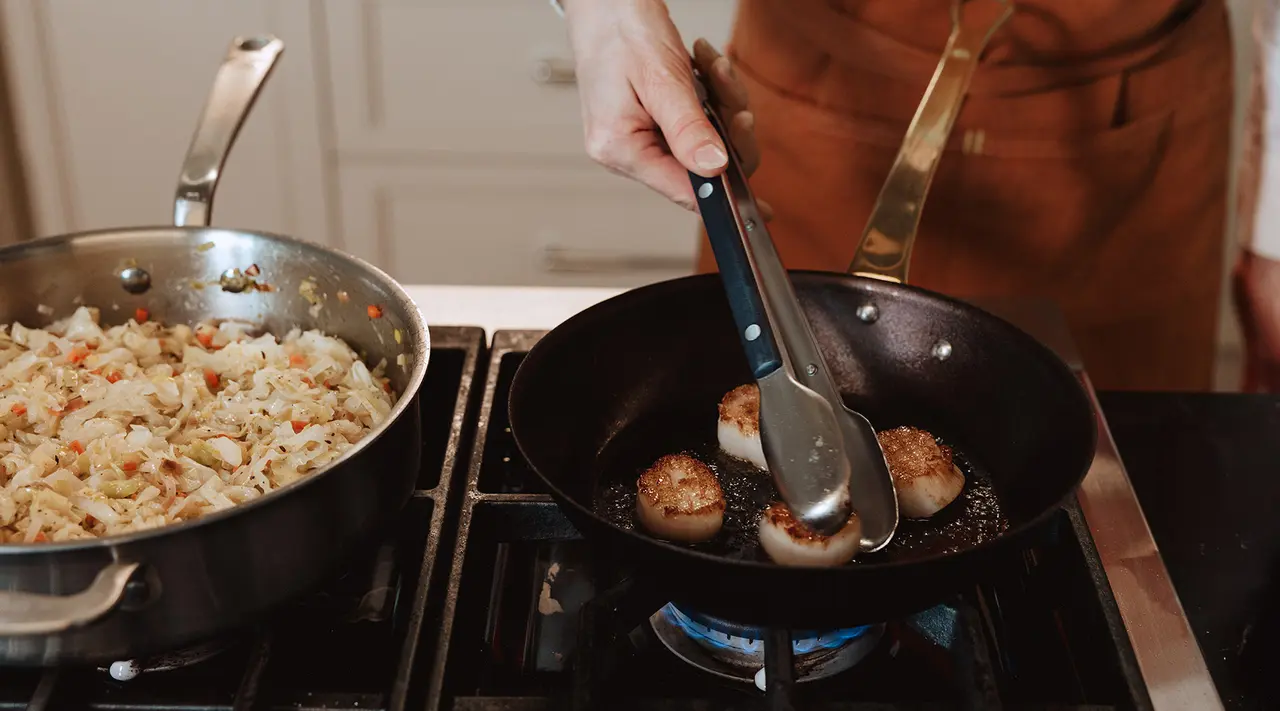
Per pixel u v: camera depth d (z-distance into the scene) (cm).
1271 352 116
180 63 181
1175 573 73
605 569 73
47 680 58
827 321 86
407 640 59
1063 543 69
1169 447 85
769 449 66
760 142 131
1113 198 125
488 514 69
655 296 82
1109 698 60
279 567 57
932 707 57
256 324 86
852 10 117
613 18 88
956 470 74
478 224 196
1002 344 78
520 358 87
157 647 56
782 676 56
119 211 196
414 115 185
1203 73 120
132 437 69
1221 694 64
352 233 196
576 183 192
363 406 75
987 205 126
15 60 179
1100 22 113
